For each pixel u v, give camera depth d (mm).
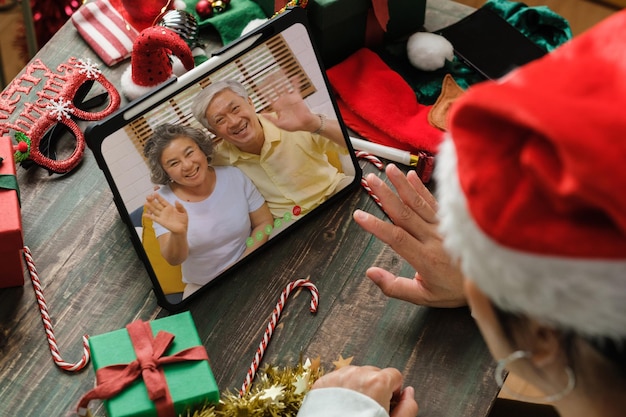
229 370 1020
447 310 1062
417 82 1353
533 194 480
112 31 1357
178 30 1303
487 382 1000
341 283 1097
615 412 590
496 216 497
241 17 1384
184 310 1071
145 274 1097
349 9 1271
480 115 491
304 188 1137
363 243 1137
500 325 599
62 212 1156
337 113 1149
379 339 1042
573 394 605
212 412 915
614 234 464
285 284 1096
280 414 947
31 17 1573
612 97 463
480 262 527
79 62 1273
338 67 1317
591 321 505
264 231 1112
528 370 627
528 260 494
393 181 1043
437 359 1021
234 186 1077
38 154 1179
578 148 425
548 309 512
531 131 467
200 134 1039
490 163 495
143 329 971
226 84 1048
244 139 1068
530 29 1426
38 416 970
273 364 1023
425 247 1026
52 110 1207
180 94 1022
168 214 1042
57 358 1010
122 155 1004
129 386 927
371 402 879
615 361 553
